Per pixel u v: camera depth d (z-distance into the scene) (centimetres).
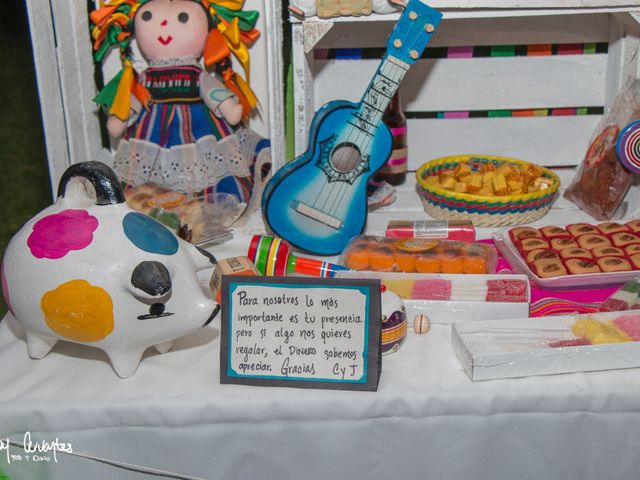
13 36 307
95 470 84
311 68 133
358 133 111
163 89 124
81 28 127
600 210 119
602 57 138
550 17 135
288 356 82
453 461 84
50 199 209
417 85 141
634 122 111
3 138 240
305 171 113
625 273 99
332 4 111
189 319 83
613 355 82
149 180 124
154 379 84
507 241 111
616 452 83
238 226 122
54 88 119
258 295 82
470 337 85
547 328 87
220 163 125
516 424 82
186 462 83
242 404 81
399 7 110
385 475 85
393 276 97
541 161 146
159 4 123
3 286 85
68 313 80
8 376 86
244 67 128
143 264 79
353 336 81
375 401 81
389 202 128
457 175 126
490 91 141
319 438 83
